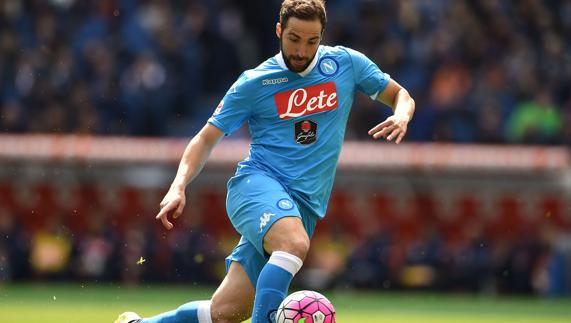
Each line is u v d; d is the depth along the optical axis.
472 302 58.59
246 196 23.55
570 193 66.69
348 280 63.88
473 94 73.75
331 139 24.27
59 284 65.19
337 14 81.25
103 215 67.50
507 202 67.38
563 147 68.81
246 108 24.06
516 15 81.44
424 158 67.12
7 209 68.06
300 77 24.00
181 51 77.12
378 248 64.06
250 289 24.17
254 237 23.19
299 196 23.89
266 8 85.81
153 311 47.53
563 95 76.00
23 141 68.38
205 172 67.31
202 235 65.62
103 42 78.00
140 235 65.19
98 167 68.00
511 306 55.91
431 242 63.97
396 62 75.94
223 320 24.38
